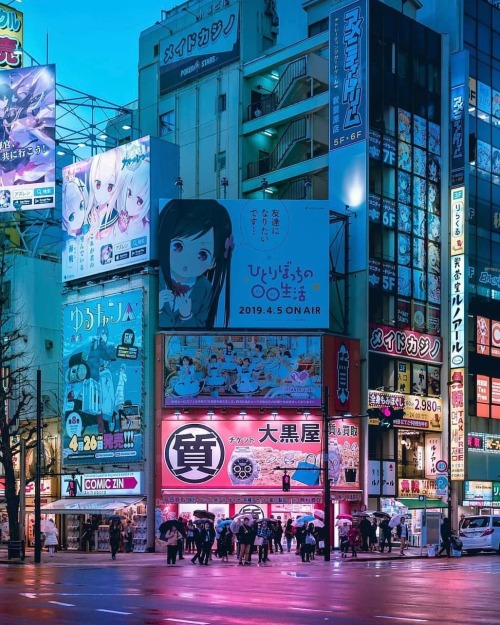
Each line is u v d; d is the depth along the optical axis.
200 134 74.56
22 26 77.44
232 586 27.14
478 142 71.50
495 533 54.09
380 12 66.38
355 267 63.66
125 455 59.44
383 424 47.25
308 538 45.88
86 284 64.44
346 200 64.69
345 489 59.31
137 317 60.41
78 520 62.47
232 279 60.03
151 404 59.22
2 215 74.56
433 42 70.38
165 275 59.94
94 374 62.38
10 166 70.31
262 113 71.56
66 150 75.12
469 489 66.62
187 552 55.38
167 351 59.22
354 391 61.00
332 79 66.50
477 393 68.31
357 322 62.94
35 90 70.75
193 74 75.88
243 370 59.12
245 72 72.44
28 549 62.72
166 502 57.69
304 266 60.41
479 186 71.00
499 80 74.38
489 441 68.69
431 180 68.94
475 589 26.14
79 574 34.19
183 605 20.61
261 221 60.66
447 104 70.44
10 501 46.97
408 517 61.91
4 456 47.53
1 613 18.73
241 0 73.25
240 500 57.84
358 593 24.39
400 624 16.75
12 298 69.00
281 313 59.94
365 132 64.25
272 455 58.47
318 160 67.00
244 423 58.66
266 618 17.75
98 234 64.00
